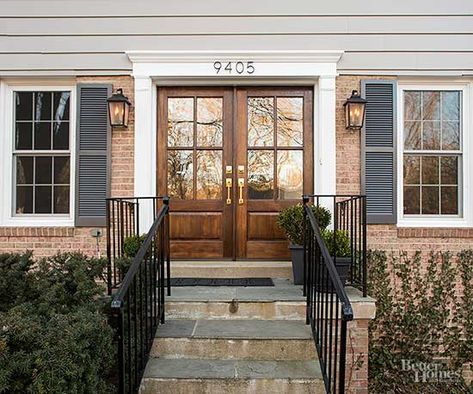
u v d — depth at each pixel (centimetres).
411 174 474
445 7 461
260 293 370
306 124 471
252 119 475
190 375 280
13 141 473
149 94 459
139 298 289
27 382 218
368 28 459
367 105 457
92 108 459
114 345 278
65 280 302
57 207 473
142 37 458
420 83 472
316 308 319
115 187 457
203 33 456
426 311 448
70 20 461
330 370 275
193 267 441
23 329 227
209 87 475
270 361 304
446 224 464
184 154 475
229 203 470
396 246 453
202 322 340
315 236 313
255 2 456
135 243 388
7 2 462
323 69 455
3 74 461
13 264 318
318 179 461
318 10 457
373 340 444
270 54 453
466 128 469
